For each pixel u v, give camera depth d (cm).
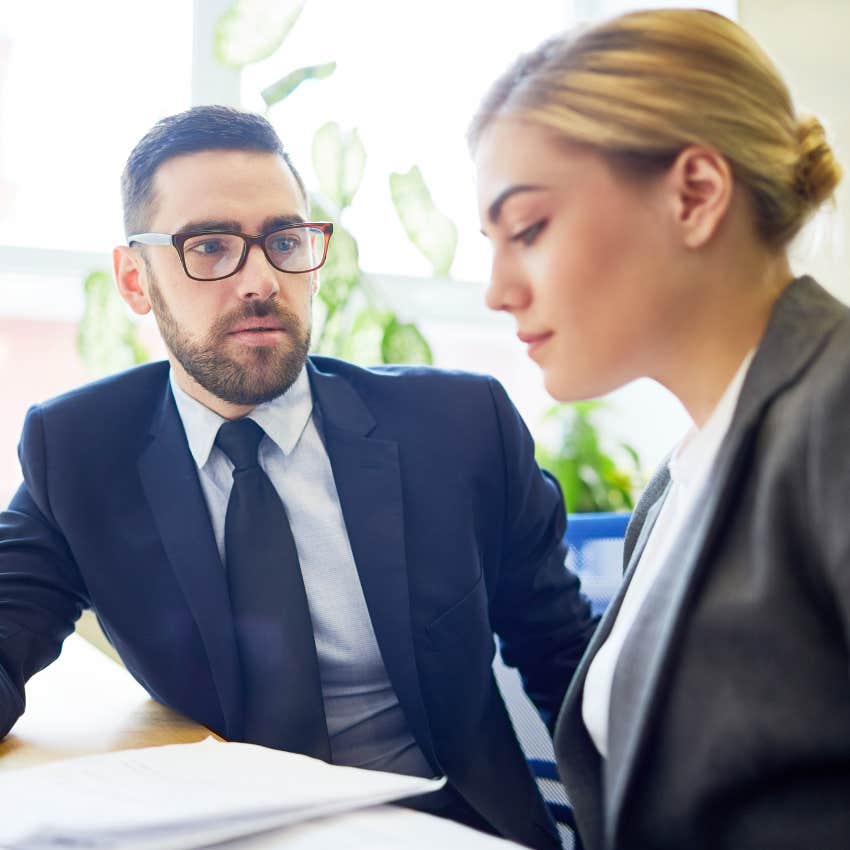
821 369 54
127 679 108
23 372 200
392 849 56
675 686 56
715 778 54
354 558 105
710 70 58
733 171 58
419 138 227
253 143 107
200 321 104
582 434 209
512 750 112
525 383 244
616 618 73
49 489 104
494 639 116
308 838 58
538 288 61
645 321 60
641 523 85
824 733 51
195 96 199
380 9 222
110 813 58
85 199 195
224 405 107
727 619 54
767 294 61
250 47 184
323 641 105
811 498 51
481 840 57
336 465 109
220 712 100
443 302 226
